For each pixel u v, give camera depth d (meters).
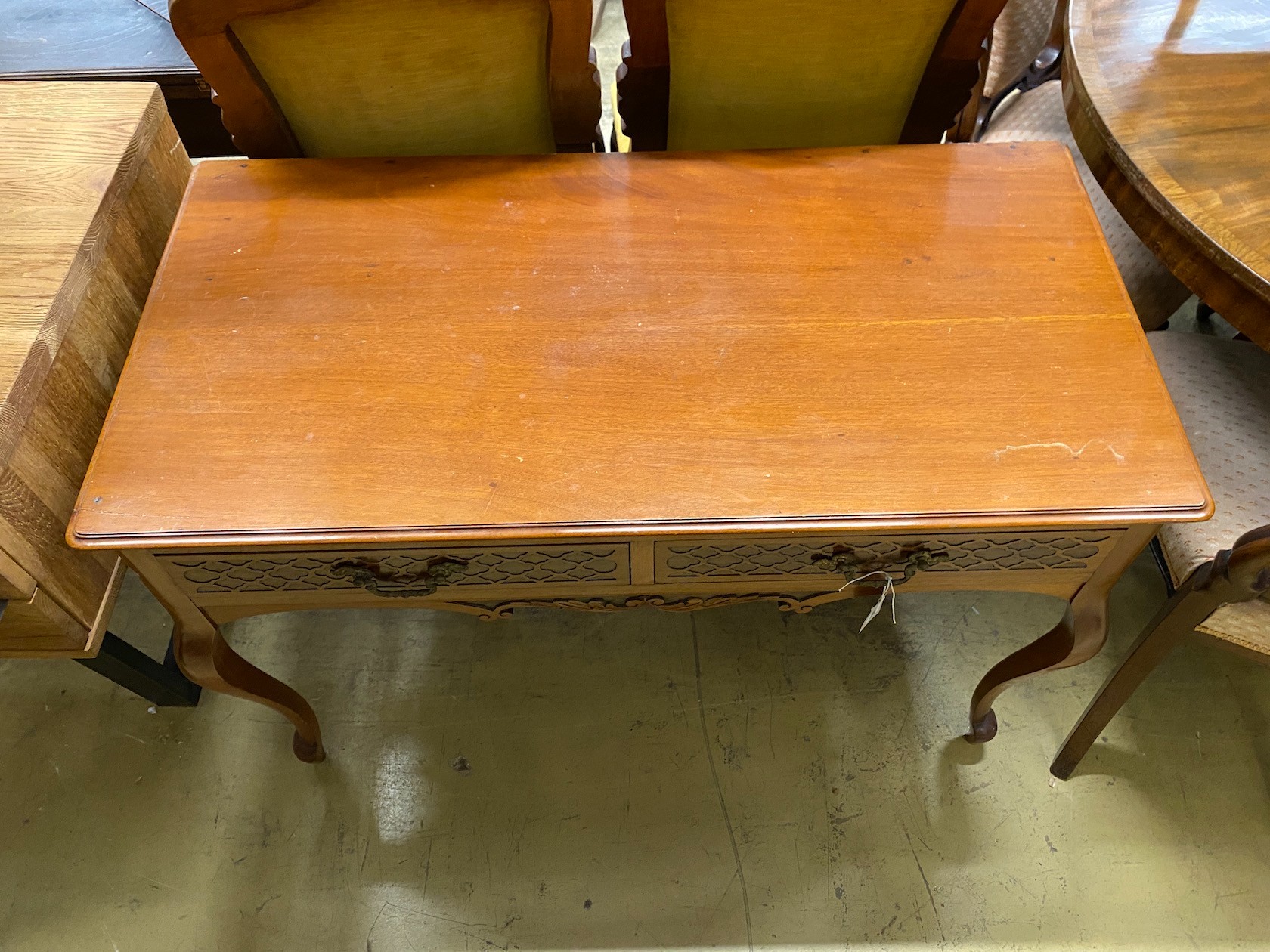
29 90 1.05
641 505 0.75
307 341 0.87
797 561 0.83
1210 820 1.18
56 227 0.92
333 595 0.88
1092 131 1.01
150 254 1.07
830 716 1.28
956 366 0.84
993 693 1.12
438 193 1.00
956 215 0.97
